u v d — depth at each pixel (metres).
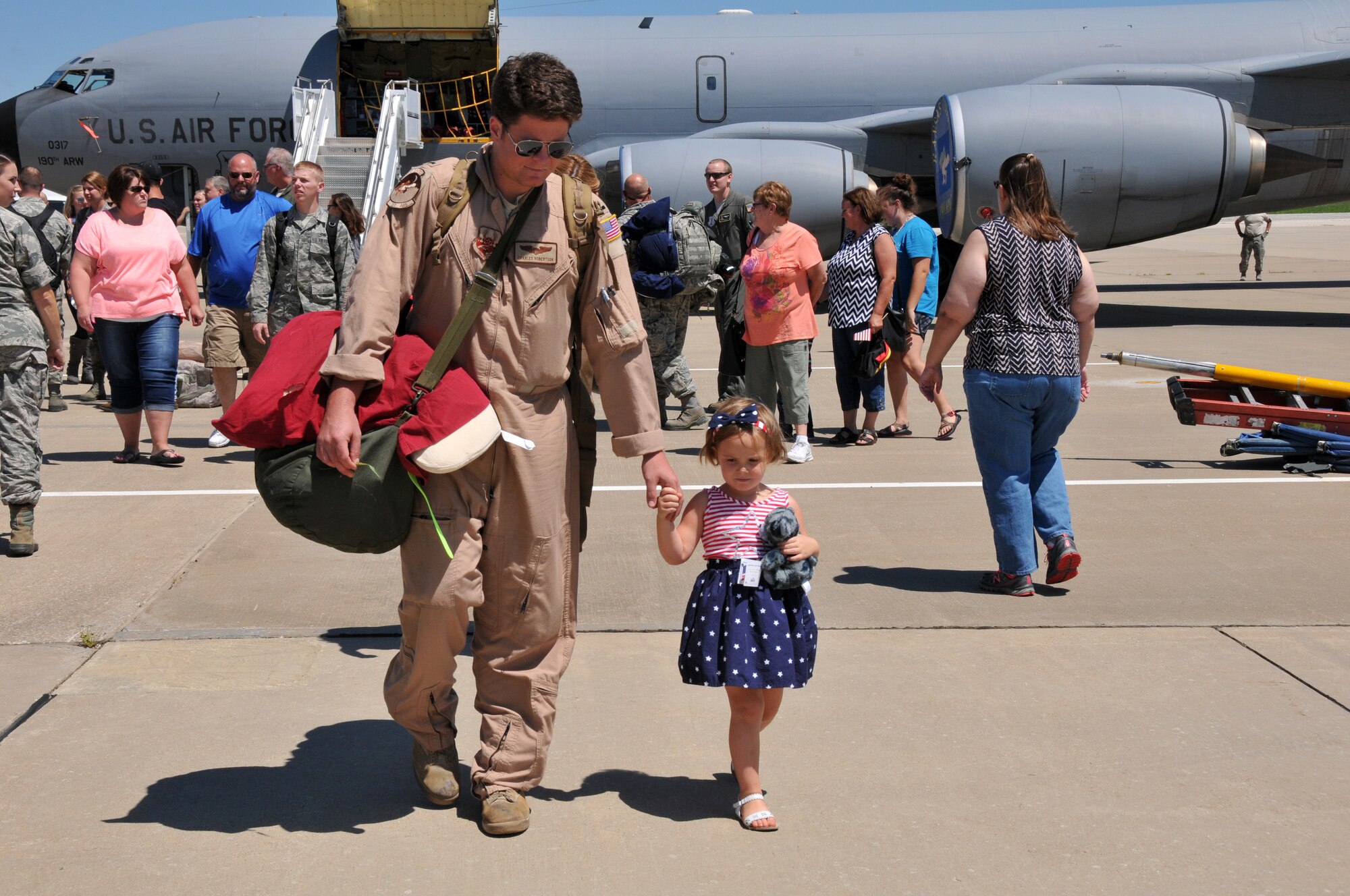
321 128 17.52
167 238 7.00
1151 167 14.93
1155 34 18.47
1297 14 18.59
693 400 8.25
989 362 4.37
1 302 4.91
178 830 2.73
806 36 18.70
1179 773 3.06
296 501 2.45
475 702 2.84
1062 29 18.78
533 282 2.58
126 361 7.02
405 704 2.80
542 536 2.67
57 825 2.74
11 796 2.89
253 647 3.98
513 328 2.59
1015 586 4.57
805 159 16.30
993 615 4.36
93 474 6.88
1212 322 15.91
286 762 3.11
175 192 18.83
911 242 7.59
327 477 2.45
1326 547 5.26
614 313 2.69
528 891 2.48
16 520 5.05
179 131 18.25
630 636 4.13
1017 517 4.50
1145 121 14.85
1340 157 18.12
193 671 3.76
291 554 5.16
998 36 18.78
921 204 19.81
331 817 2.81
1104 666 3.83
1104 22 18.81
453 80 18.81
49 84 18.52
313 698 3.55
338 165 17.47
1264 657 3.90
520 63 2.43
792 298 6.96
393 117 16.45
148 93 18.16
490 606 2.74
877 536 5.53
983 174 14.80
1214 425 7.08
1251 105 17.52
